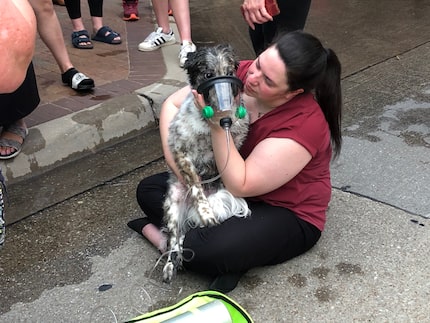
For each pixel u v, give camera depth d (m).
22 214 2.99
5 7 1.59
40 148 3.31
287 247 2.50
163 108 2.66
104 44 5.08
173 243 2.45
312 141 2.32
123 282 2.51
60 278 2.54
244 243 2.34
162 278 2.52
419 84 4.59
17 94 2.98
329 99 2.41
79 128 3.49
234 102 2.14
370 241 2.72
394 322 2.24
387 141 3.68
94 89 4.06
